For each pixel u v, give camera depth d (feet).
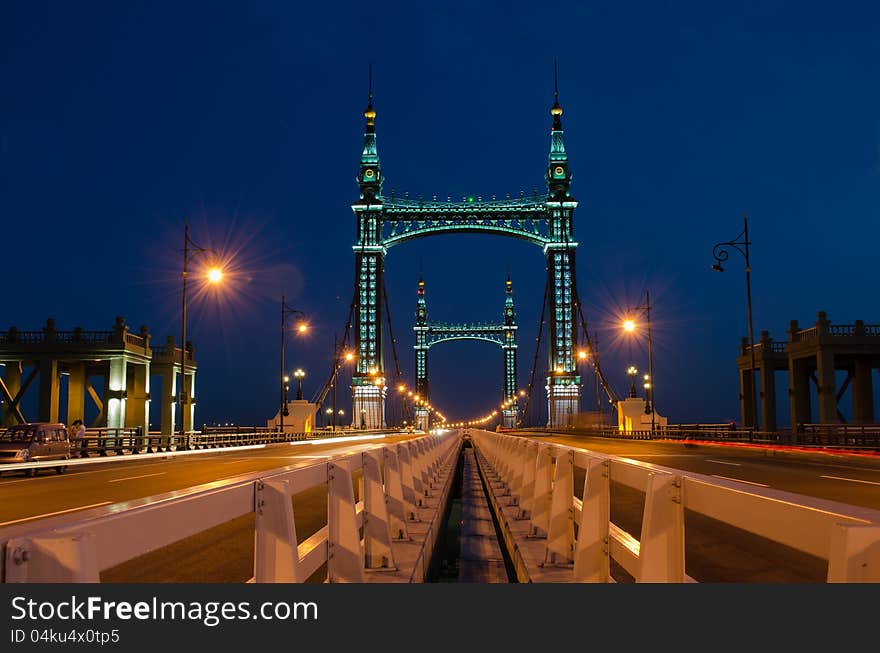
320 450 164.35
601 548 19.45
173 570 30.99
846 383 202.90
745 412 217.56
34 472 88.58
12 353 182.09
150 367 217.15
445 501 54.75
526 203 531.50
